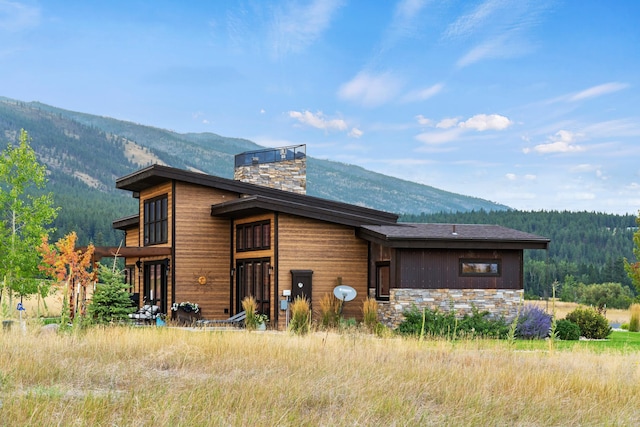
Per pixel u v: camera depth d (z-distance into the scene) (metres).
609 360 15.61
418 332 23.55
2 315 17.28
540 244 25.83
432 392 11.91
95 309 21.81
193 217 30.22
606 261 121.06
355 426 9.30
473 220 153.12
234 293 30.34
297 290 27.22
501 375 13.11
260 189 30.95
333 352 15.59
